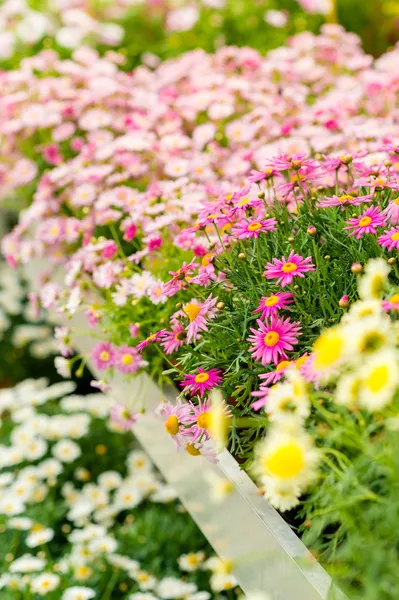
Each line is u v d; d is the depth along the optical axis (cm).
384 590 69
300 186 96
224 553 96
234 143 128
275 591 83
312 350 86
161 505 132
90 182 127
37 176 152
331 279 91
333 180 107
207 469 94
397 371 71
